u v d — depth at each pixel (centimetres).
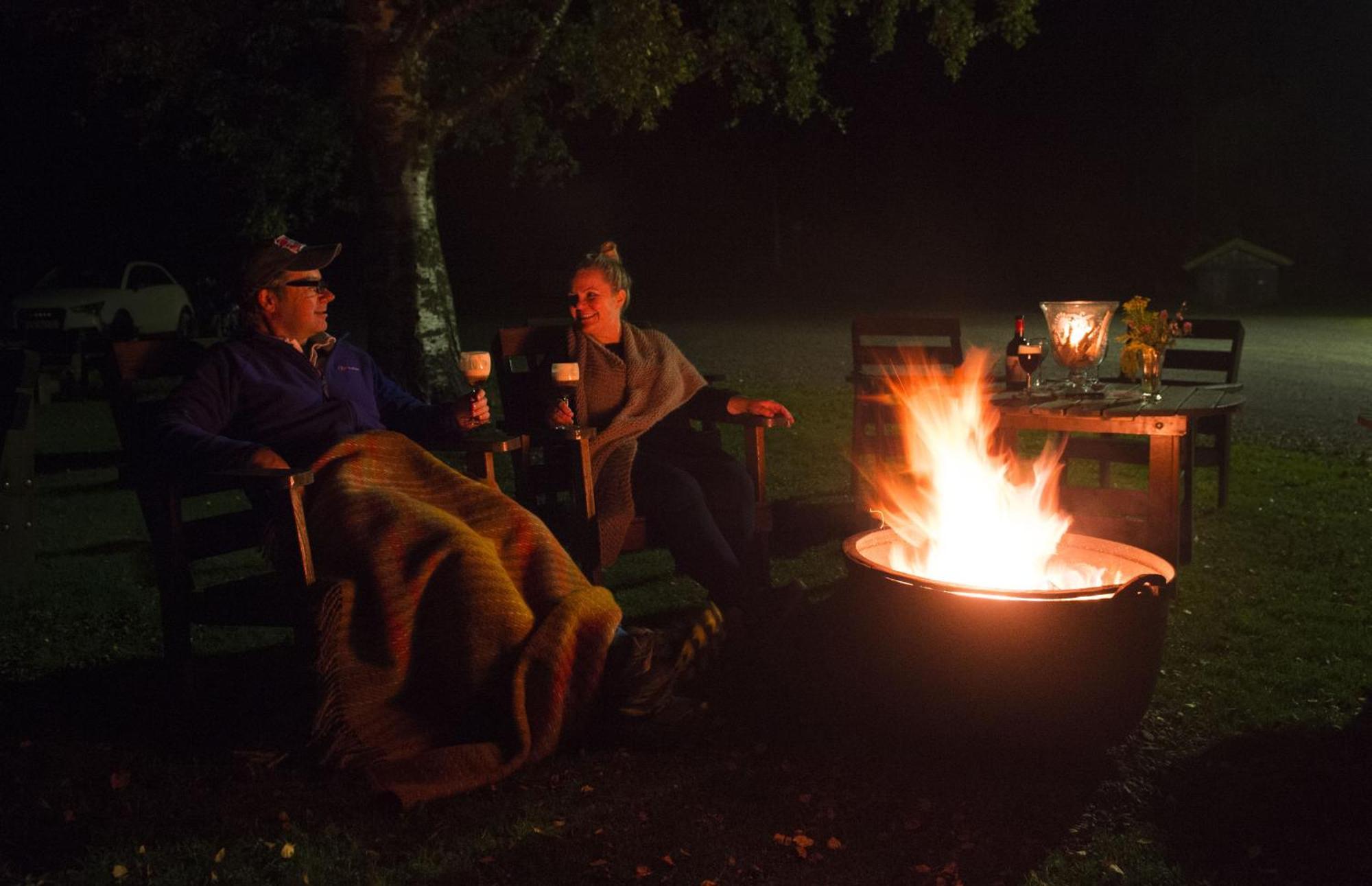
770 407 454
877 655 331
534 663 329
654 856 288
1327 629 442
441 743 328
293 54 1374
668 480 413
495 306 2725
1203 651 422
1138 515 545
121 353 373
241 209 2025
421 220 971
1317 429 948
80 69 2233
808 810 310
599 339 459
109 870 283
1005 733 320
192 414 354
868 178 3731
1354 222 3541
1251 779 322
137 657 435
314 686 319
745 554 439
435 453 812
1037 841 293
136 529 652
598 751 343
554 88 1400
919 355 666
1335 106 3541
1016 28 1224
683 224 3800
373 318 977
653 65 1123
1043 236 3622
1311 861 281
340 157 1420
